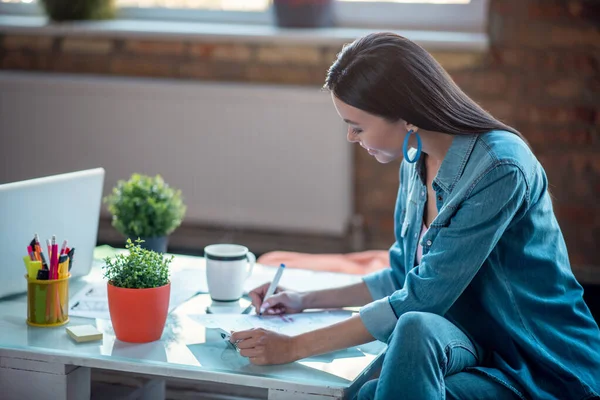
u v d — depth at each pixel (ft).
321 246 13.15
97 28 13.33
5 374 5.23
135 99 13.24
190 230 13.55
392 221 13.17
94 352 5.15
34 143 13.76
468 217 5.06
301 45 12.91
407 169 6.23
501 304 5.29
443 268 5.09
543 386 5.21
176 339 5.44
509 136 5.27
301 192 13.05
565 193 12.34
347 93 5.21
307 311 6.08
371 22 13.24
